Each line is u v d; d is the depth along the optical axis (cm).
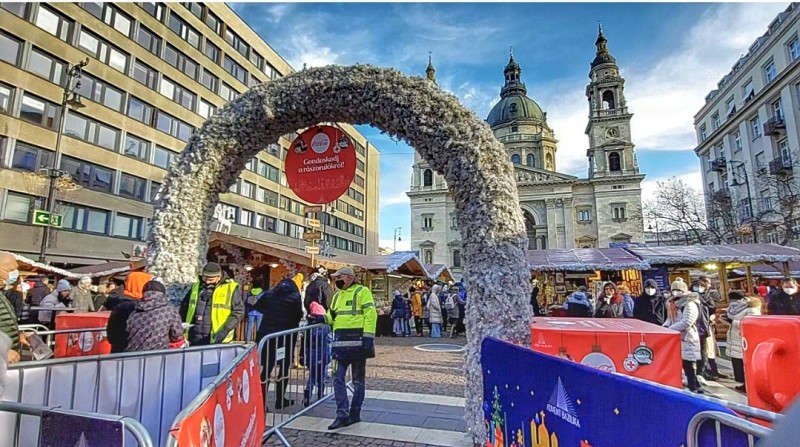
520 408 271
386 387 620
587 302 1159
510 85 6769
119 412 272
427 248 5269
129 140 2600
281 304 524
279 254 1077
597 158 5103
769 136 2833
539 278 1877
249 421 264
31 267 1420
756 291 1424
